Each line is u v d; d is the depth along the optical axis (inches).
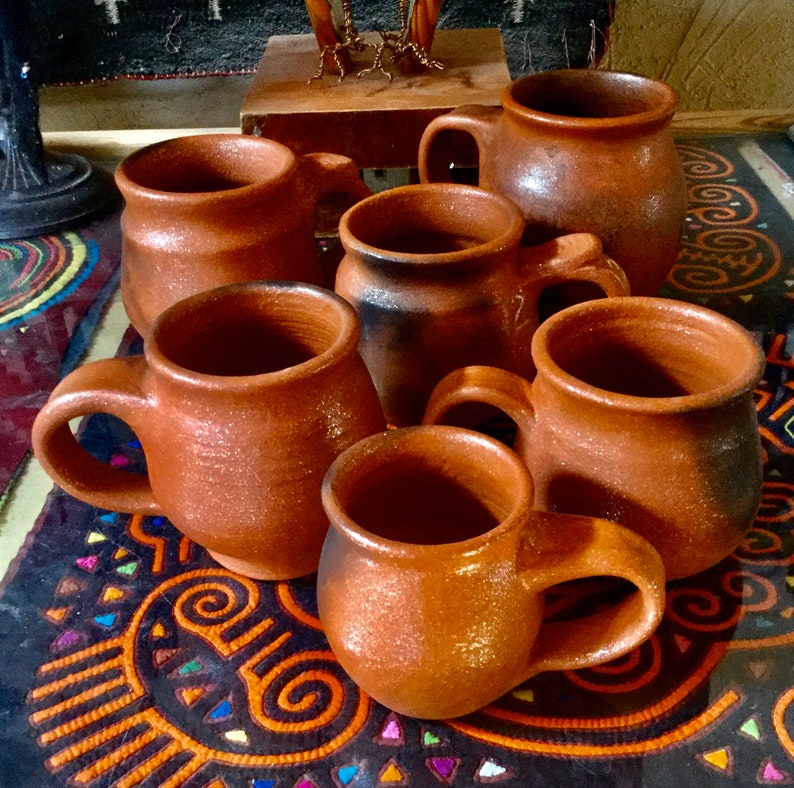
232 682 17.5
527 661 15.9
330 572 15.4
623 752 16.1
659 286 26.1
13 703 17.2
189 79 43.1
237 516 17.1
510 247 20.0
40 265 32.3
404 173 34.1
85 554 20.5
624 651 15.6
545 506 18.1
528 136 23.7
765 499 21.2
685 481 16.4
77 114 44.2
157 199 21.0
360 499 15.8
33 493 22.4
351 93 31.4
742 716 16.6
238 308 18.6
